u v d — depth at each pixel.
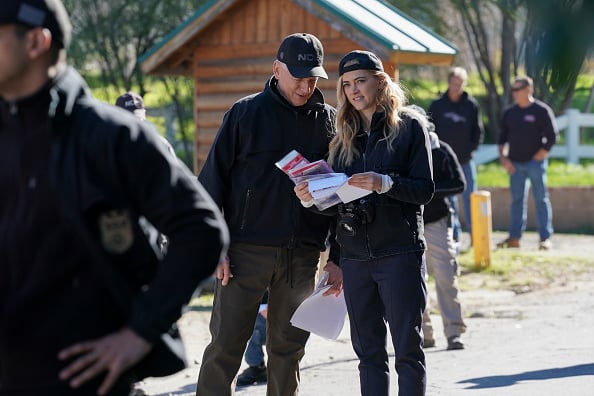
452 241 19.05
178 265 6.08
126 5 37.94
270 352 12.96
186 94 41.44
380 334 12.16
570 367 16.44
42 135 6.04
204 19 25.41
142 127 6.22
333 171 12.25
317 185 11.57
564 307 23.78
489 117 51.75
